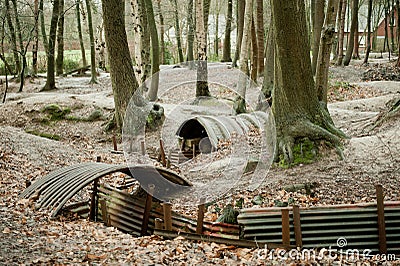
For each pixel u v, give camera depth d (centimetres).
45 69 3662
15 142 1319
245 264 585
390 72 2842
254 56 1808
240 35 2305
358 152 1072
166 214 727
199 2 1873
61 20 3048
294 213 652
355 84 2541
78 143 1622
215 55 3597
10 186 929
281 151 1097
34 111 1970
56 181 833
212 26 4812
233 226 682
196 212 856
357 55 3697
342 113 1694
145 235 776
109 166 847
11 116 1969
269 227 662
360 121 1377
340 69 3047
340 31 3175
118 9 1636
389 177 943
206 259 601
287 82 1130
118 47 1652
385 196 862
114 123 1745
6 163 1105
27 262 529
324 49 1328
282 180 997
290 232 662
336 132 1140
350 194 893
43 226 695
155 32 1912
